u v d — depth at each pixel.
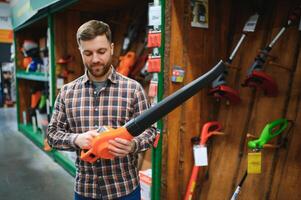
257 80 1.74
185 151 2.03
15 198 2.72
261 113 1.89
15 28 4.75
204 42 2.00
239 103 2.03
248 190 1.87
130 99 1.32
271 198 1.75
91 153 1.02
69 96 1.35
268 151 1.83
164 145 1.93
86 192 1.36
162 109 0.94
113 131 1.01
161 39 1.83
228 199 1.95
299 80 1.72
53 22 3.37
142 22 2.85
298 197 1.64
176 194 2.03
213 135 2.14
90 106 1.32
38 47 4.90
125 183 1.35
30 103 5.39
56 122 1.38
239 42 1.93
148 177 2.13
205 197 2.08
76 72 3.53
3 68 8.71
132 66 2.74
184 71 1.92
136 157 1.44
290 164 1.71
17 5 4.29
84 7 3.19
